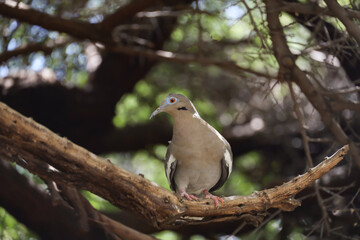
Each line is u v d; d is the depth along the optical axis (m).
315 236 11.56
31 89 13.18
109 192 7.17
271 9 8.62
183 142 8.27
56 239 10.27
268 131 14.12
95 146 13.97
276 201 7.59
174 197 7.28
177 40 14.05
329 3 8.20
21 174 10.23
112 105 13.73
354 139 11.99
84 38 11.80
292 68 9.06
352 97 11.02
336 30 9.05
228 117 14.35
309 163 8.88
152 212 7.28
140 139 14.03
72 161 6.78
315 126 13.80
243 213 7.74
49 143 6.63
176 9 12.56
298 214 11.89
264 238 12.10
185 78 14.30
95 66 14.21
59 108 13.41
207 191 8.77
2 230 10.42
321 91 9.26
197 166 8.38
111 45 12.05
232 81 14.33
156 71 14.59
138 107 14.61
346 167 11.73
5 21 12.09
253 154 14.59
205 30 10.89
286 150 13.88
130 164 14.74
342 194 11.70
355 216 11.34
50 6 12.31
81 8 12.16
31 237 11.01
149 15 11.98
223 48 13.35
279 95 12.85
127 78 13.62
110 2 12.02
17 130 6.47
